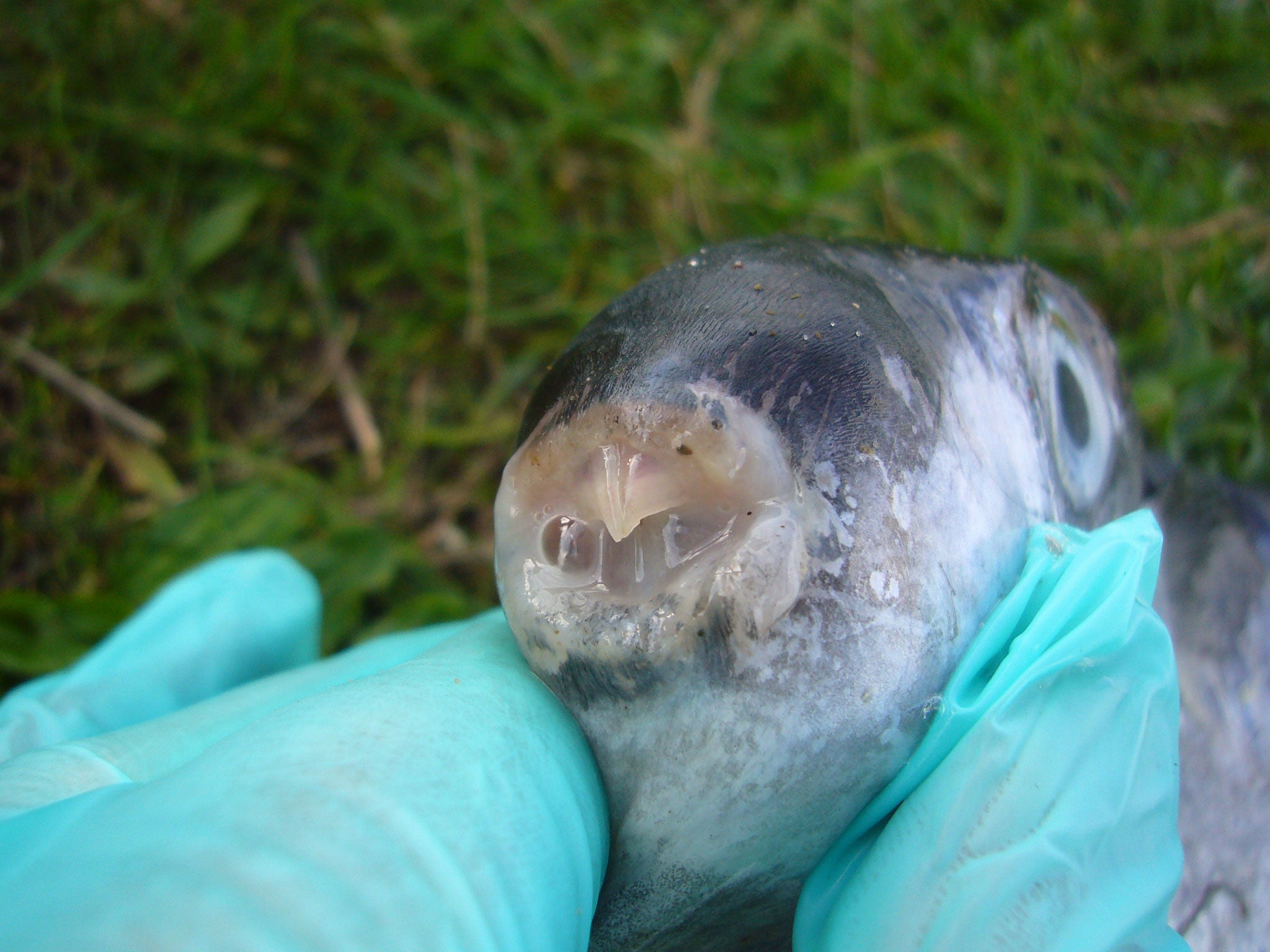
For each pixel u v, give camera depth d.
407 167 0.30
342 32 0.31
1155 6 0.35
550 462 0.11
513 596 0.12
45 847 0.11
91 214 0.29
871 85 0.32
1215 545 0.19
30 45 0.29
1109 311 0.31
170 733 0.14
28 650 0.23
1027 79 0.32
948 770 0.12
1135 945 0.13
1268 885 0.16
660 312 0.12
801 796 0.12
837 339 0.12
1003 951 0.12
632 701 0.12
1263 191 0.33
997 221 0.32
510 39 0.32
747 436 0.11
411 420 0.29
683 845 0.12
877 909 0.12
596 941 0.13
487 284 0.30
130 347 0.28
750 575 0.11
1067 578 0.13
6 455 0.27
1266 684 0.18
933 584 0.12
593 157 0.32
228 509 0.26
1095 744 0.13
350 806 0.11
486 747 0.12
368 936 0.10
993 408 0.13
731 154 0.32
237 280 0.29
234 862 0.10
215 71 0.30
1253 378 0.29
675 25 0.34
